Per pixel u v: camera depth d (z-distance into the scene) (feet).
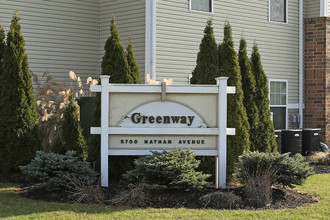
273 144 38.22
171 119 29.86
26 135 33.58
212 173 32.12
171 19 46.47
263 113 37.96
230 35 33.99
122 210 24.40
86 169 27.99
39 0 46.68
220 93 29.94
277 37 55.77
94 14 49.83
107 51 33.14
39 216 22.89
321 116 57.41
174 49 46.65
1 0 44.75
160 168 26.81
